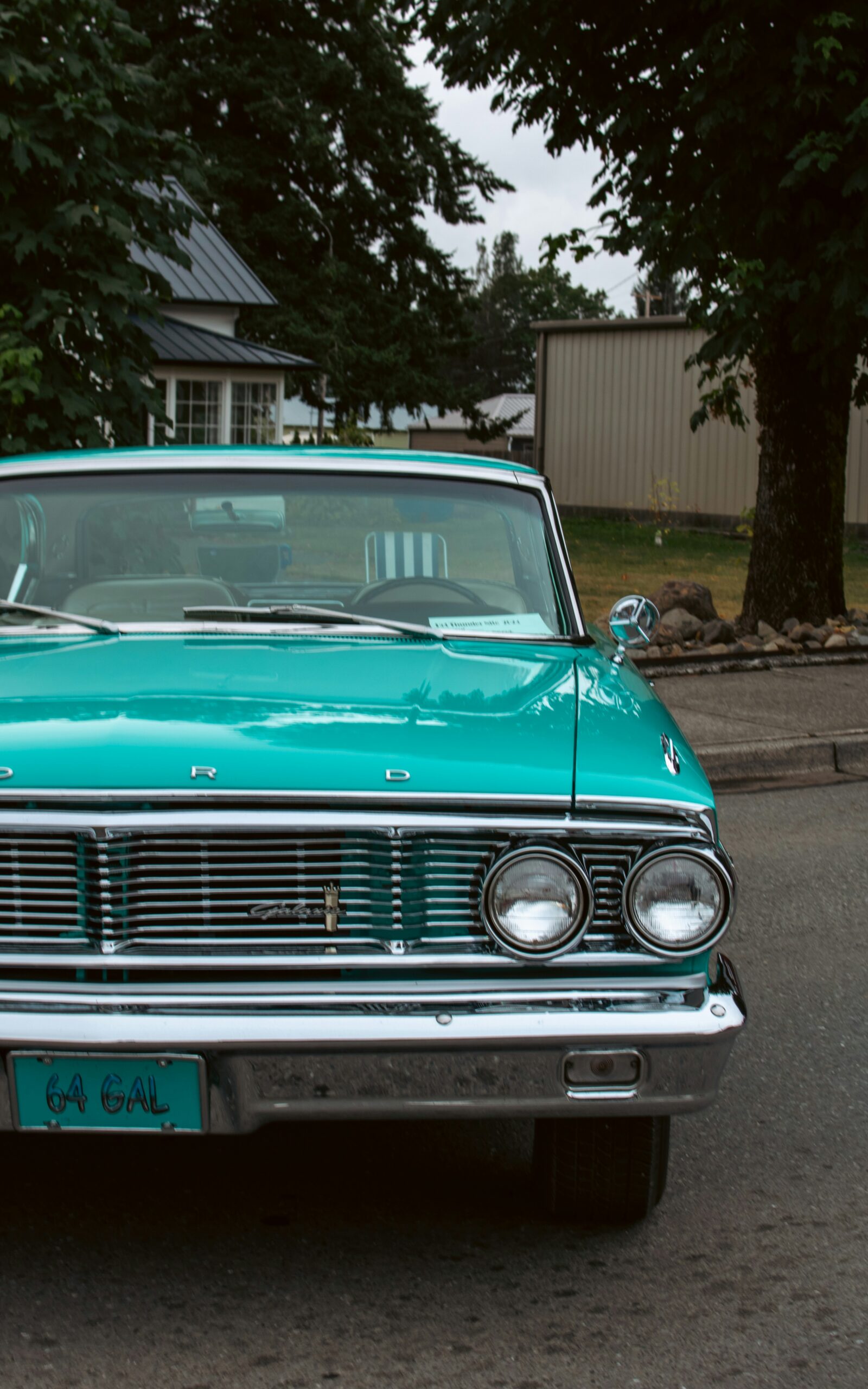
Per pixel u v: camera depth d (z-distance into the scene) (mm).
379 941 2529
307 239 40094
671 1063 2568
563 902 2514
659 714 3062
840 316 10766
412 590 3881
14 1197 3205
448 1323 2699
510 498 4039
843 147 10195
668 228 11469
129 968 2508
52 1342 2609
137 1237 3021
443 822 2529
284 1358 2574
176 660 3229
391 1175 3350
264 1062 2502
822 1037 4336
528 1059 2533
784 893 5906
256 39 40375
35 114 9984
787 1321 2729
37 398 10266
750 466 27703
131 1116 2514
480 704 2945
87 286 10508
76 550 3898
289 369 26688
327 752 2611
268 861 2545
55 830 2508
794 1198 3281
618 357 29938
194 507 3910
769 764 8312
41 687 2984
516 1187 3299
